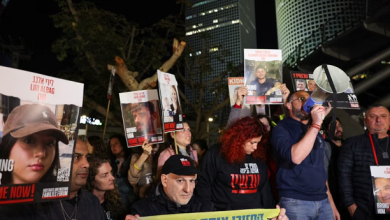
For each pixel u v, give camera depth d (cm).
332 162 418
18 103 156
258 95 378
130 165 389
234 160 317
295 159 272
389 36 1212
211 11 12275
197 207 262
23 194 155
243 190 319
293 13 7262
